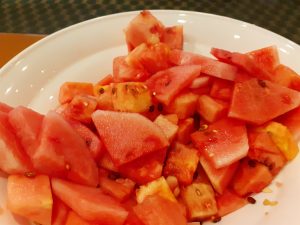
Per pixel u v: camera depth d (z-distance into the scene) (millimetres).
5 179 228
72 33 310
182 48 307
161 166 234
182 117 261
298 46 289
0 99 272
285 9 381
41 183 217
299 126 255
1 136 217
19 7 395
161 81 259
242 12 379
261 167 238
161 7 387
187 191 238
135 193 237
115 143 231
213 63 259
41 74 291
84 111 250
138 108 251
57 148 221
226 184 241
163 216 212
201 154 246
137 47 275
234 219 232
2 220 213
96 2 397
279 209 227
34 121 231
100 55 309
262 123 247
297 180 235
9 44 336
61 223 220
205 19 314
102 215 213
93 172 232
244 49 302
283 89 255
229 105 254
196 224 228
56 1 400
